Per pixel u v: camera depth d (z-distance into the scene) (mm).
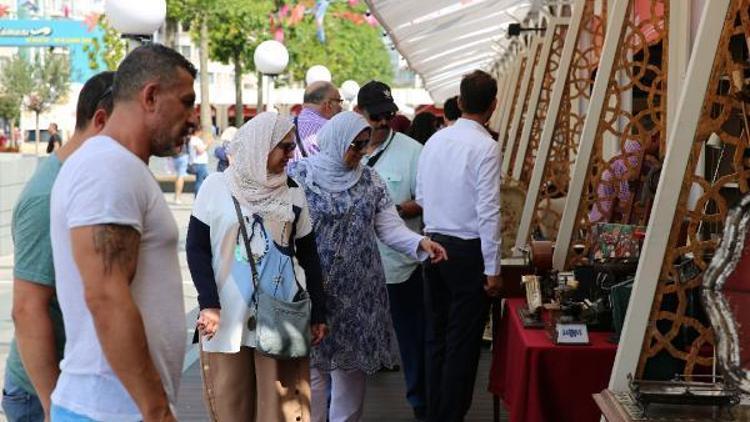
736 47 5883
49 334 3838
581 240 7723
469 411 7746
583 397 5488
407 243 6215
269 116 5250
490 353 9688
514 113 16281
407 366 7492
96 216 3256
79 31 29219
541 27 14578
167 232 3473
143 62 3447
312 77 14711
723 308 3707
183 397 8062
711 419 4246
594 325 5777
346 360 5984
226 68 62156
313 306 5473
